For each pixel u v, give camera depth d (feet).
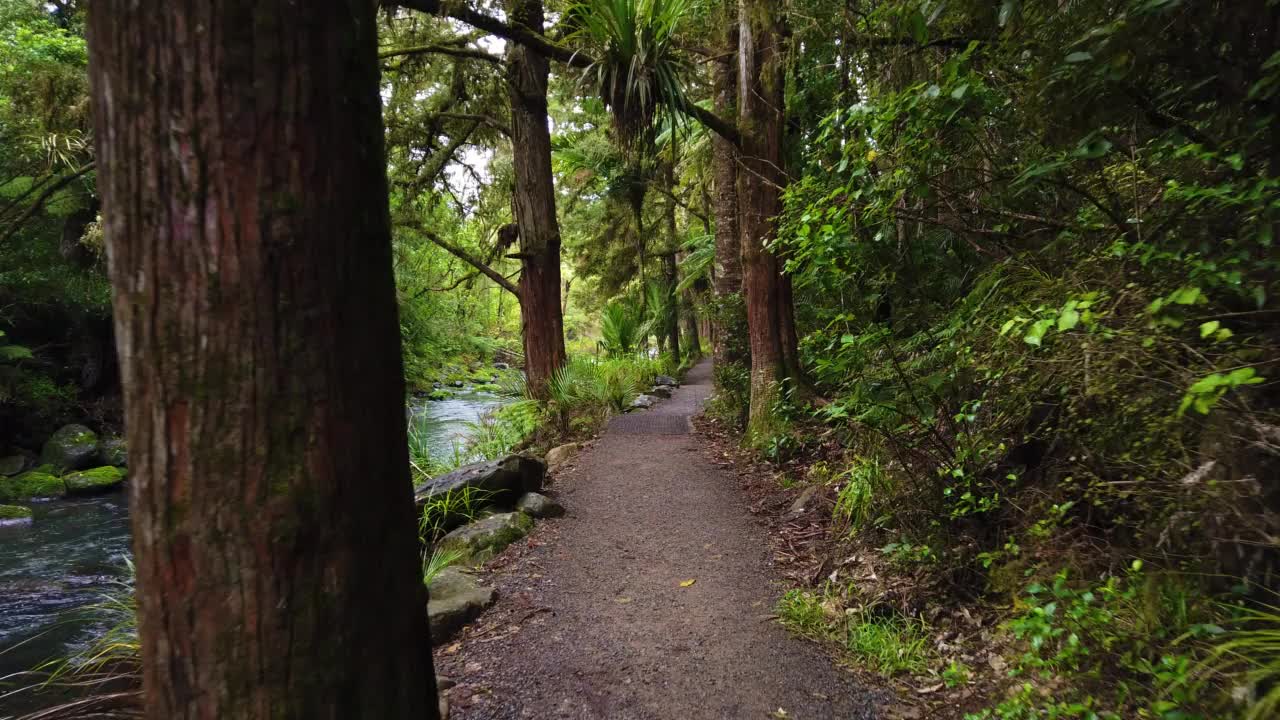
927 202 10.63
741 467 20.97
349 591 3.26
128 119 2.89
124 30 2.87
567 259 62.18
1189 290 5.29
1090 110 6.87
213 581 3.01
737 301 28.07
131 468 3.06
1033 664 7.06
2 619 17.46
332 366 3.18
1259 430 5.30
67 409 42.45
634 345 49.37
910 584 10.37
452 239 36.68
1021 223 10.34
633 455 23.85
